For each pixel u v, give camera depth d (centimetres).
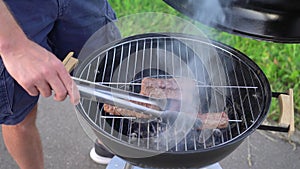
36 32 142
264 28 114
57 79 107
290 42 114
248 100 132
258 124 117
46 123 205
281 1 110
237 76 139
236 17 116
